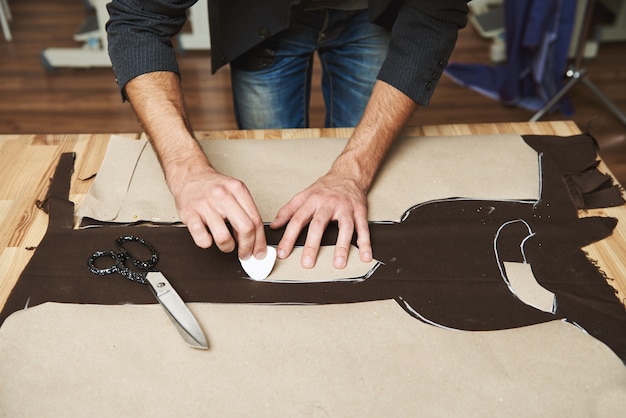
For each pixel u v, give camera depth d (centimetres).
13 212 95
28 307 78
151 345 73
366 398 67
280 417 66
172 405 67
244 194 81
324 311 78
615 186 101
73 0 346
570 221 93
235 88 143
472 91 272
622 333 76
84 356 72
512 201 96
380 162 101
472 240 89
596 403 68
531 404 67
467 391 68
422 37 103
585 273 84
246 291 81
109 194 96
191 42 295
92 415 66
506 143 108
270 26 121
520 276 84
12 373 70
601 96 249
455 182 100
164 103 96
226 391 68
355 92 141
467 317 78
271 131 115
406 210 95
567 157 106
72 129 243
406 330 75
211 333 75
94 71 283
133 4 98
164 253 87
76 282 82
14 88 269
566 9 226
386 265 85
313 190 93
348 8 129
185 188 84
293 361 71
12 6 338
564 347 74
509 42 241
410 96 103
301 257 86
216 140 108
